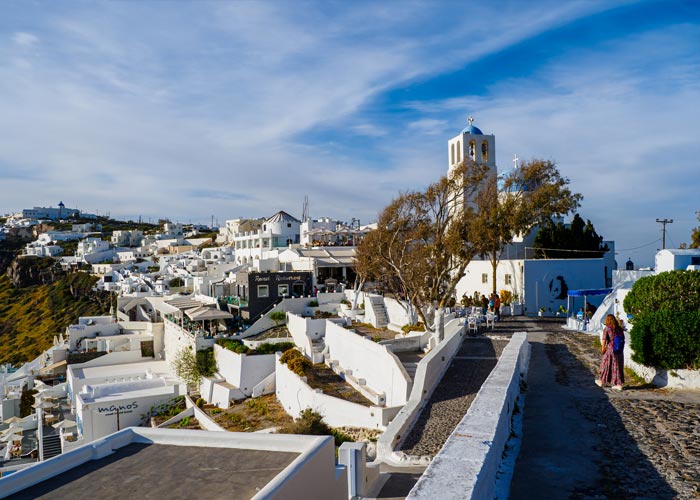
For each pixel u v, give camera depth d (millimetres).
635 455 7422
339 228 70250
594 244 46062
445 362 19875
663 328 11977
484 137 49594
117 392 35438
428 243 35906
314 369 30281
